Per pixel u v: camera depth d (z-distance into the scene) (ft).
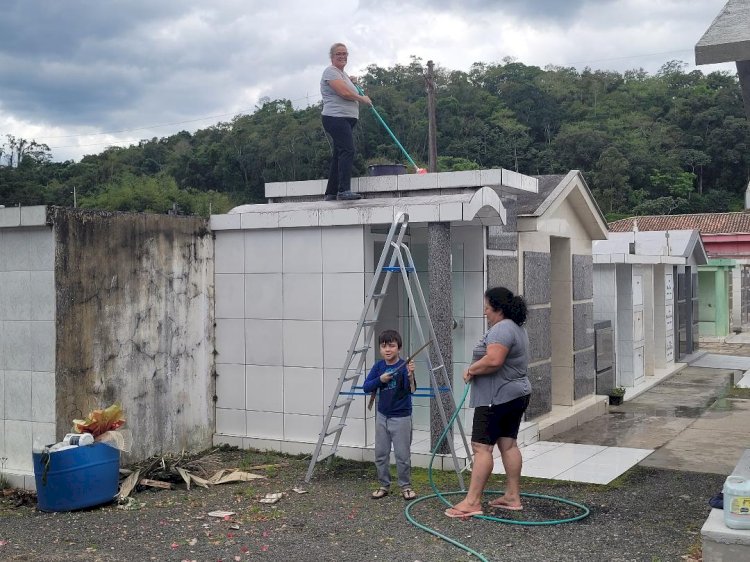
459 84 257.34
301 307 26.61
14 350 23.54
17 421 23.53
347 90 27.17
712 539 15.21
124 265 24.85
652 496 21.88
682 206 213.05
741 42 14.30
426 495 21.79
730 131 227.20
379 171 29.37
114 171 213.87
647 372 50.42
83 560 16.87
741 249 108.06
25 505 21.93
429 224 24.27
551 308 35.76
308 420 26.58
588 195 35.78
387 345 21.30
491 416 19.54
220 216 27.78
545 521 19.24
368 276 25.68
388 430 21.48
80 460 20.70
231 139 206.28
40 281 23.03
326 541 17.98
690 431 32.68
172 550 17.48
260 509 20.71
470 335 27.71
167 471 23.98
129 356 25.00
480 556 16.69
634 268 46.98
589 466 25.81
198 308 27.61
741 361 60.34
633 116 261.03
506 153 229.04
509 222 29.60
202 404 27.71
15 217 22.94
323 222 25.80
